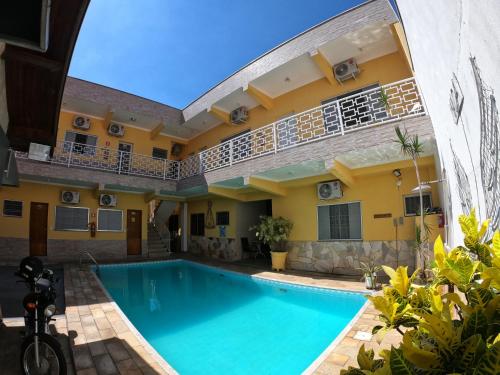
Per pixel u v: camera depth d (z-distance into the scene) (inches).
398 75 323.9
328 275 338.3
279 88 420.5
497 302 33.0
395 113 316.8
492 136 57.1
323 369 125.5
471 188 88.6
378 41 321.7
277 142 349.7
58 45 119.2
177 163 552.1
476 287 36.0
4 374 123.9
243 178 377.1
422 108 245.1
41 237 441.1
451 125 110.7
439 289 47.0
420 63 159.8
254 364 157.3
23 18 72.4
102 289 277.6
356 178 339.6
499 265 36.1
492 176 60.6
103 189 445.1
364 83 346.3
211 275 399.9
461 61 72.1
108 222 501.0
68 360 141.3
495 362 26.4
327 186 356.8
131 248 523.8
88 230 478.3
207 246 547.8
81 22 105.3
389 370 31.6
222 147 425.1
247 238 506.9
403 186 306.0
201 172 446.0
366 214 328.2
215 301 280.8
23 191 430.9
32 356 120.8
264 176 372.5
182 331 203.8
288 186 399.2
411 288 48.9
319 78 389.7
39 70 134.9
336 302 261.0
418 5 108.0
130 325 182.4
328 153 286.8
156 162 580.1
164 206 647.8
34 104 165.6
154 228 641.0
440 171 224.1
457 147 105.7
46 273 148.5
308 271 368.5
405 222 300.7
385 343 146.6
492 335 31.4
